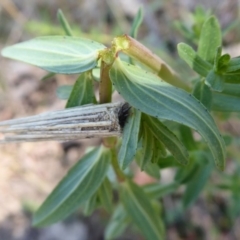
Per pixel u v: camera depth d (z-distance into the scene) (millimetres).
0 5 189
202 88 69
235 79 64
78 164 75
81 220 155
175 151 61
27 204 156
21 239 154
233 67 63
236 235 146
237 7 168
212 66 67
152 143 62
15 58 64
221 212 149
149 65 67
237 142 119
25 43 64
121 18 178
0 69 187
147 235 84
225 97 73
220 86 63
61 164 161
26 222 156
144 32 179
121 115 60
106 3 186
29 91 181
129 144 58
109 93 63
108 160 75
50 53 63
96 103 65
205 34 70
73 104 64
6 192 159
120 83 58
